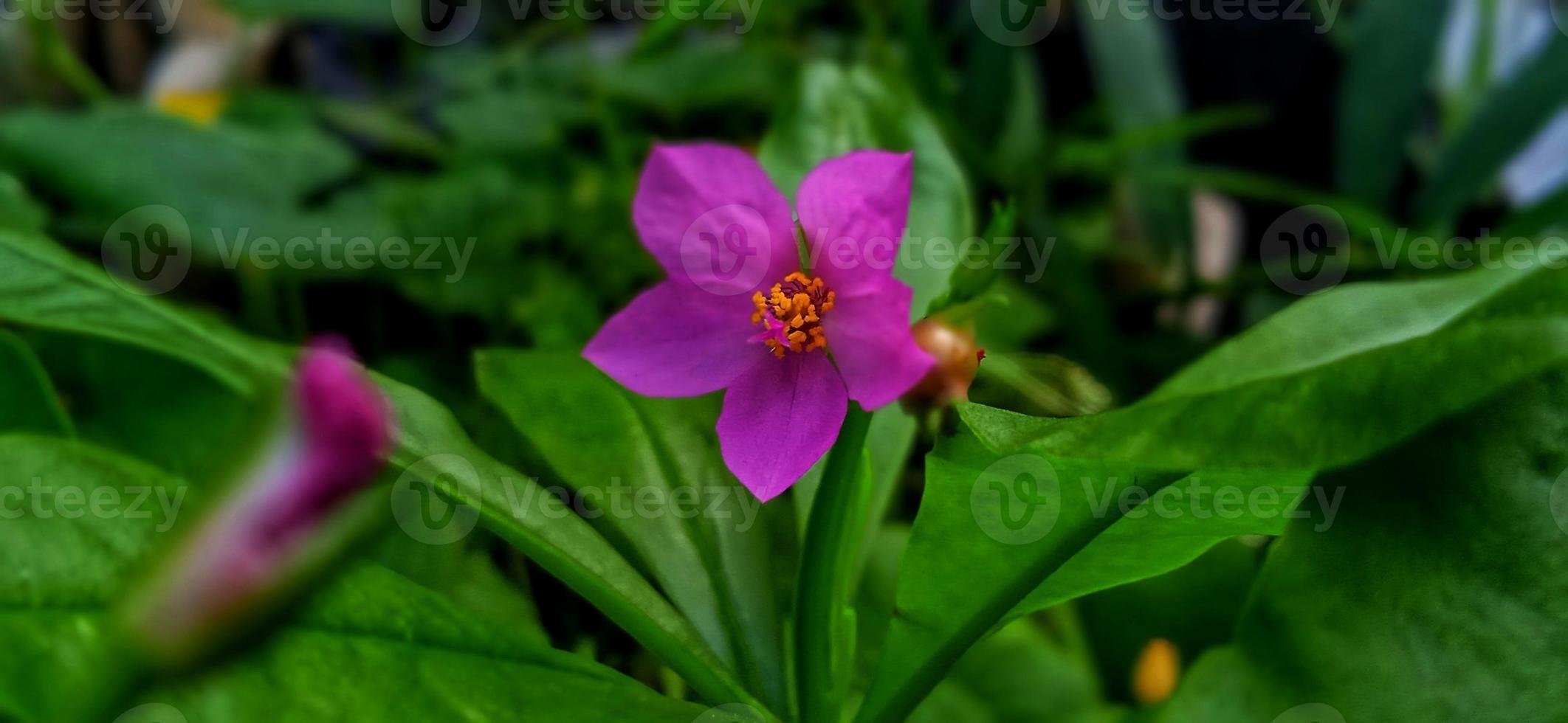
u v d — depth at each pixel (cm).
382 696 13
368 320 26
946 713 17
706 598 15
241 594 10
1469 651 13
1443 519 14
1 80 34
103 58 36
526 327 26
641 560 15
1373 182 33
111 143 24
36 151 24
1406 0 33
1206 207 41
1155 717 17
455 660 13
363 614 13
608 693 14
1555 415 14
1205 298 34
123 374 17
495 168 29
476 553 17
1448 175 33
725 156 15
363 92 39
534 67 33
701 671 14
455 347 26
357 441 10
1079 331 28
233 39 37
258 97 32
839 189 14
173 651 10
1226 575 19
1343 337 15
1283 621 14
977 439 13
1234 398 13
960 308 14
